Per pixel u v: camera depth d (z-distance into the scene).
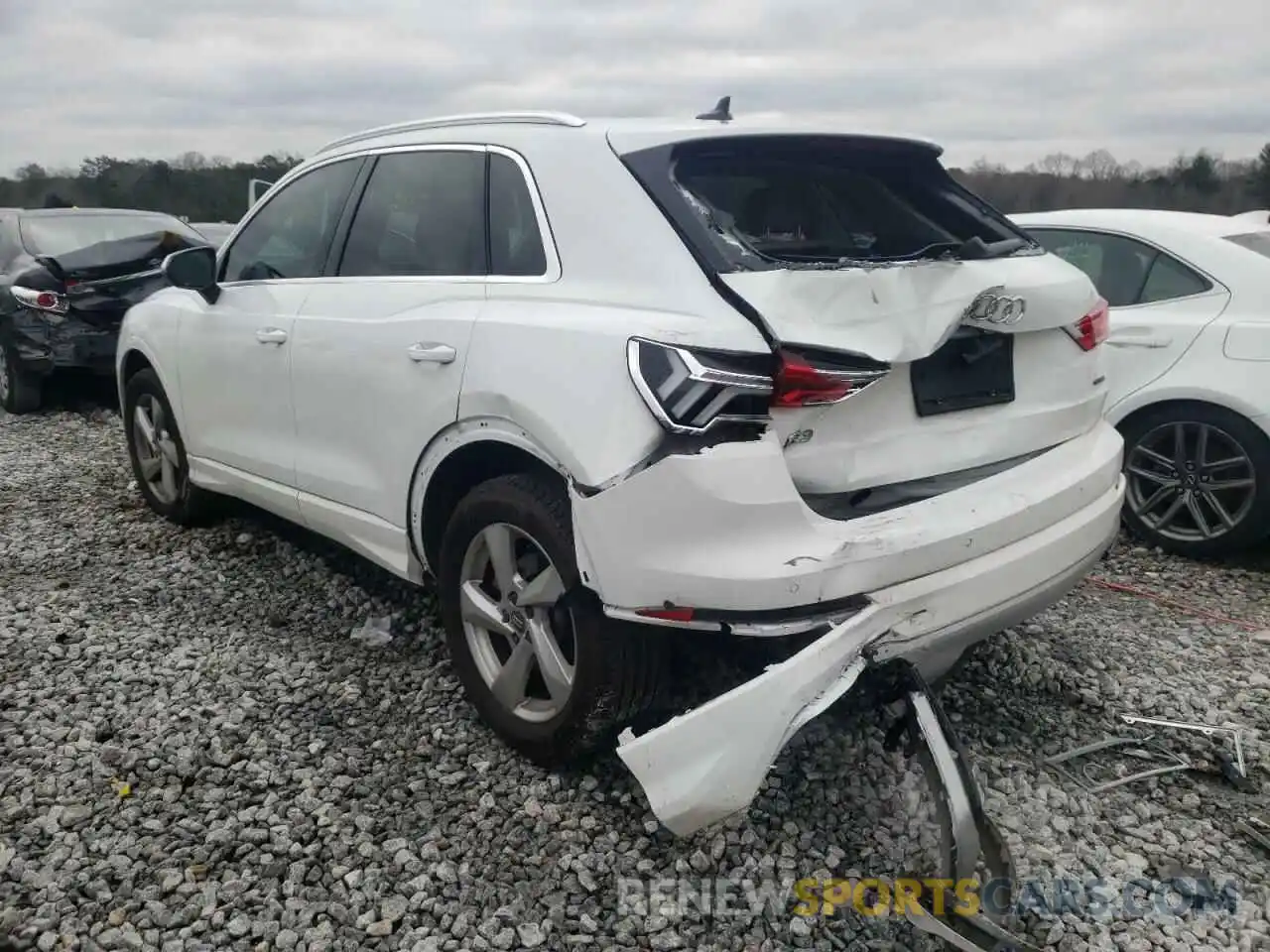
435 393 3.20
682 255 2.72
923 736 2.57
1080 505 3.11
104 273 8.36
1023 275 3.06
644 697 2.88
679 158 2.93
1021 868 2.81
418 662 3.91
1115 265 5.55
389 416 3.44
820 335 2.53
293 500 4.13
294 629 4.21
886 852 2.87
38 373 8.51
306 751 3.31
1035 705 3.69
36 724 3.44
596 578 2.68
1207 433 5.12
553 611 3.03
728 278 2.61
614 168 2.95
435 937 2.54
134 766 3.21
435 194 3.54
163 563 4.93
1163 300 5.33
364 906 2.64
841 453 2.67
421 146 3.68
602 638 2.78
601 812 3.00
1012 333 3.05
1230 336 5.04
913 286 2.72
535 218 3.12
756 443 2.49
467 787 3.12
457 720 3.49
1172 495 5.30
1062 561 2.99
